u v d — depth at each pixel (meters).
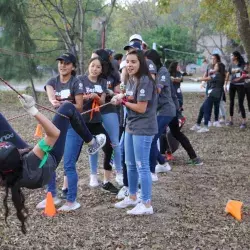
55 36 19.19
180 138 7.36
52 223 4.90
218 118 11.38
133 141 5.00
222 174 6.84
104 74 5.84
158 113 6.38
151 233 4.62
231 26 14.67
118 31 41.94
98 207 5.41
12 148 3.62
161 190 6.00
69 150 5.21
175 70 9.48
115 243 4.39
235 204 5.11
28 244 4.38
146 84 4.82
